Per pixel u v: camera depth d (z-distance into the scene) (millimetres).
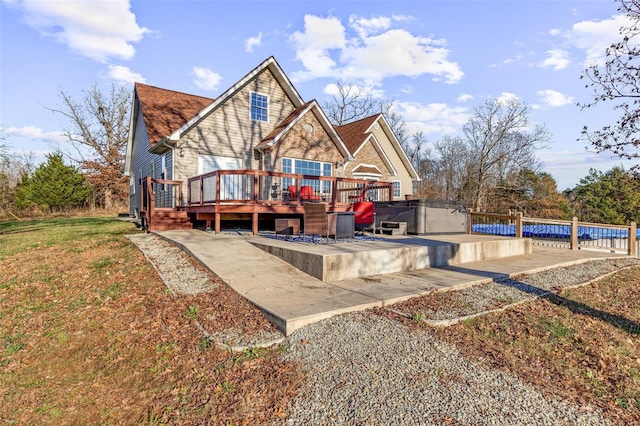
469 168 33781
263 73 15453
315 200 12945
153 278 6258
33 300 5758
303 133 15023
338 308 4523
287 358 3555
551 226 14398
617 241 12961
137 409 3105
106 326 4734
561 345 4090
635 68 7098
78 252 8523
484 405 2797
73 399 3340
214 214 11297
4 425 3014
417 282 6172
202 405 3027
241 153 14812
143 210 13102
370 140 21422
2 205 28188
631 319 5145
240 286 5527
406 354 3551
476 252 8773
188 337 4176
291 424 2662
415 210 11320
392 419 2633
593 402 2982
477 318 4684
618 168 34656
